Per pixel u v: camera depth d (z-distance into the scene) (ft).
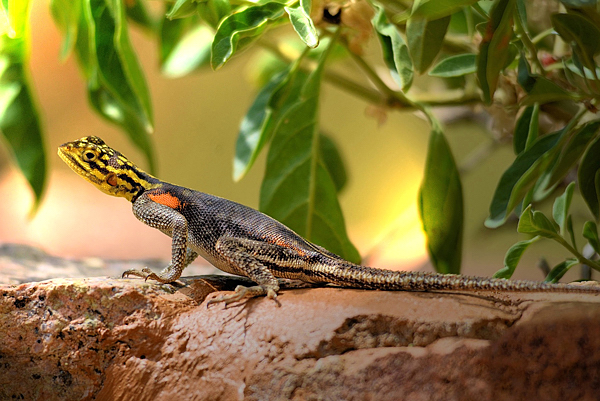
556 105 2.43
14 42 2.41
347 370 2.17
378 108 2.56
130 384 2.24
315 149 2.44
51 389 2.26
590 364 2.14
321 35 2.43
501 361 2.15
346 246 2.46
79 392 2.26
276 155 2.44
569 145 2.30
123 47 2.41
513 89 2.41
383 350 2.17
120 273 2.56
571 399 2.14
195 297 2.29
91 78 2.56
